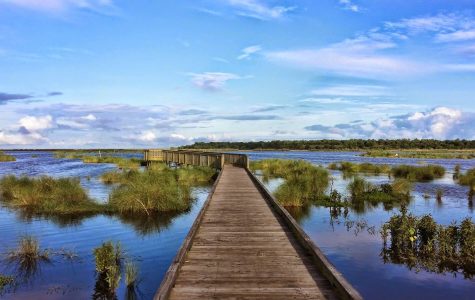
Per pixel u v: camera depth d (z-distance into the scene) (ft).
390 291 23.77
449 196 61.11
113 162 153.58
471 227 31.55
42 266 28.09
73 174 97.50
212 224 30.99
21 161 170.81
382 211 48.85
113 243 34.04
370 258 29.86
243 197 46.09
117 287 24.22
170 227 40.37
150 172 79.05
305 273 19.29
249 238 26.43
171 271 17.72
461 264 28.27
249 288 17.24
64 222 42.52
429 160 177.68
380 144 428.15
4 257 29.96
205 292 16.76
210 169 95.50
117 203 49.19
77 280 25.45
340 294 16.08
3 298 22.61
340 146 444.55
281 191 53.36
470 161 169.78
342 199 57.21
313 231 38.42
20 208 50.24
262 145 482.28
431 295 23.15
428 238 31.76
